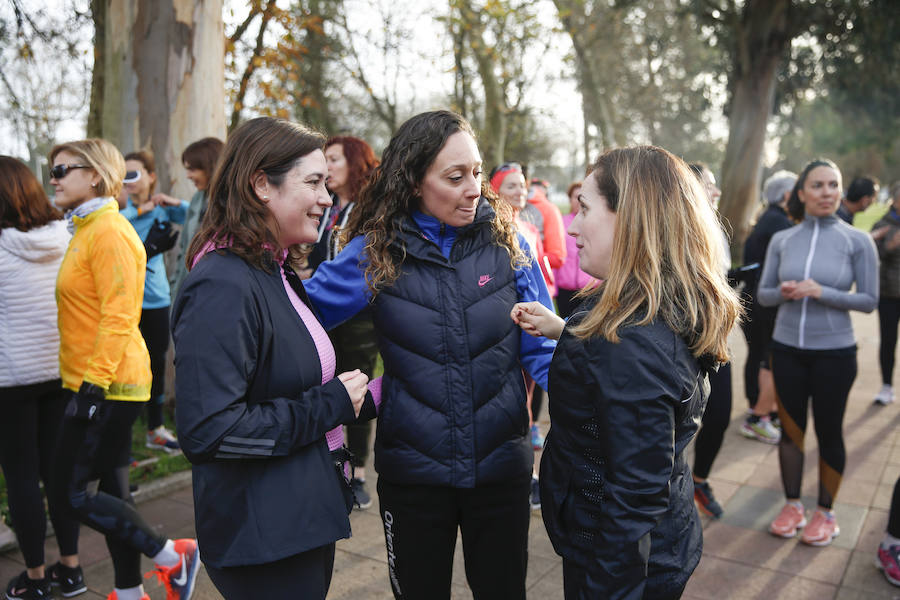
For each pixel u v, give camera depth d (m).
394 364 1.91
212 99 5.29
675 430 1.48
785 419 3.47
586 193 1.63
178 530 3.51
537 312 1.90
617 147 1.64
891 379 5.86
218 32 5.31
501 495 1.94
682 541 1.53
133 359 2.53
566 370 1.50
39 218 2.68
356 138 3.61
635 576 1.37
